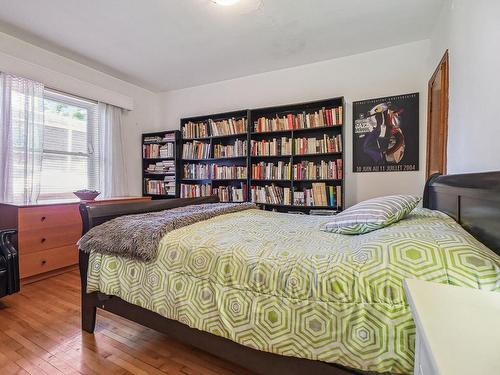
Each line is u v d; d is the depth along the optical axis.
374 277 0.85
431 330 0.45
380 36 2.67
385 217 1.18
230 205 2.17
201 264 1.15
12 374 1.26
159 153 4.02
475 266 0.77
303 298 0.93
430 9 2.22
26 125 2.67
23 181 2.65
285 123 3.22
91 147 3.44
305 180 3.13
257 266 1.04
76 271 2.72
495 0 1.17
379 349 0.81
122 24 2.43
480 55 1.34
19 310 1.88
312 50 2.95
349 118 3.11
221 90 3.87
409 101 2.84
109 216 1.71
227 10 2.22
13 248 1.95
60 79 2.99
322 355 0.88
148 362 1.35
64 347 1.46
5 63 2.53
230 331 1.04
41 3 2.12
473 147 1.42
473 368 0.36
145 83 3.95
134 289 1.31
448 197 1.39
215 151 3.69
